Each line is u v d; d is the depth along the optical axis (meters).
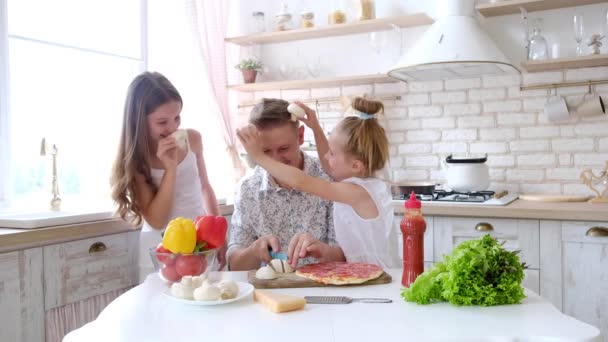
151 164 1.96
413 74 2.98
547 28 2.93
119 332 0.91
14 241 1.62
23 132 2.57
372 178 1.61
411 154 3.26
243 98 3.72
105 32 3.04
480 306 1.04
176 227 1.16
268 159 1.47
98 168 2.97
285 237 1.77
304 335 0.87
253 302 1.08
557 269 2.39
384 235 1.53
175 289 1.10
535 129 2.97
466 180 2.81
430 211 2.58
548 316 0.97
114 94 3.09
